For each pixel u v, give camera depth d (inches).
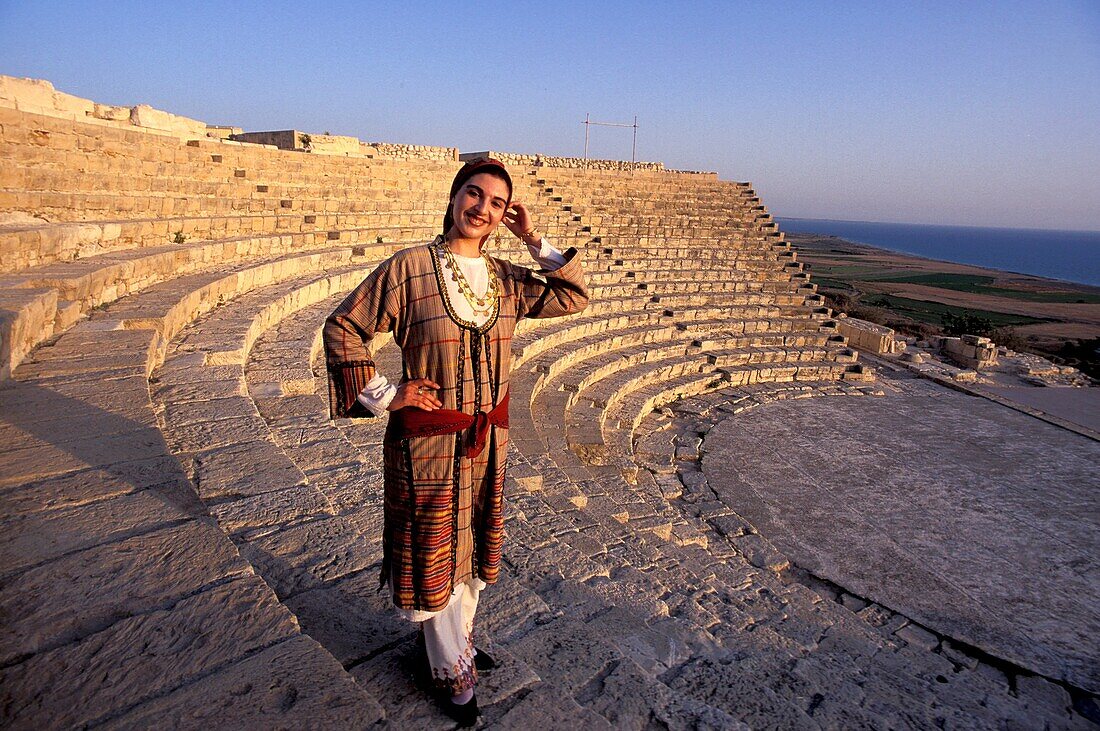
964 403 691.4
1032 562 362.0
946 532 392.8
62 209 356.5
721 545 359.9
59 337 226.4
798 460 497.4
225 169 529.7
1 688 81.2
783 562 344.8
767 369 723.4
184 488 134.0
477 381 97.3
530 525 247.1
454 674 98.4
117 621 95.5
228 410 203.0
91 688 83.0
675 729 113.4
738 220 1031.0
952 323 1476.4
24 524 115.8
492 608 147.9
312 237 522.3
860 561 354.9
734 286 902.4
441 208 751.7
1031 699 252.4
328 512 154.5
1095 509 435.2
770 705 150.5
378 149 869.2
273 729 80.1
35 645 89.1
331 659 92.7
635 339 693.9
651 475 453.4
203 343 270.1
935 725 186.4
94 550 110.7
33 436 149.6
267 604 102.3
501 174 96.7
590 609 176.4
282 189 578.9
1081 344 1622.8
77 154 390.3
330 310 400.5
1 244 249.1
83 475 134.3
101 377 190.4
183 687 84.8
